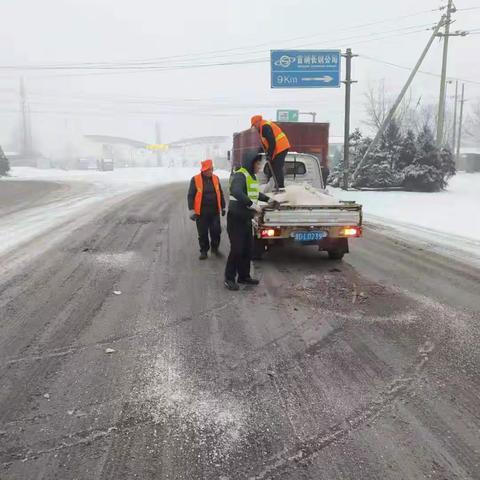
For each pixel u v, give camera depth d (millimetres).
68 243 8180
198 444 2691
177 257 7234
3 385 3320
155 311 4832
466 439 2764
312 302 5180
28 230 9438
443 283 5977
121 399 3148
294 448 2664
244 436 2766
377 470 2494
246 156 5664
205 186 7094
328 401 3156
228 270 5621
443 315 4801
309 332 4336
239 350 3932
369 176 21609
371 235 9664
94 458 2568
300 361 3742
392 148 22016
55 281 5832
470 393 3277
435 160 20672
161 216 11711
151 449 2646
